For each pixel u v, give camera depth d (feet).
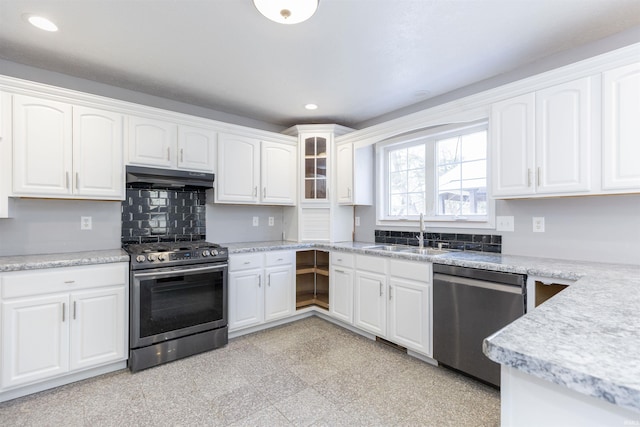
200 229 10.98
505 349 2.17
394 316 8.69
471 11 5.99
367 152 11.98
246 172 10.94
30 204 8.13
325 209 12.28
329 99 10.40
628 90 5.71
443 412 6.03
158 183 9.11
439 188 10.44
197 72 8.50
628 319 2.77
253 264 10.00
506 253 8.45
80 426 5.62
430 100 10.34
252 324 9.96
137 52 7.47
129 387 6.93
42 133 7.41
